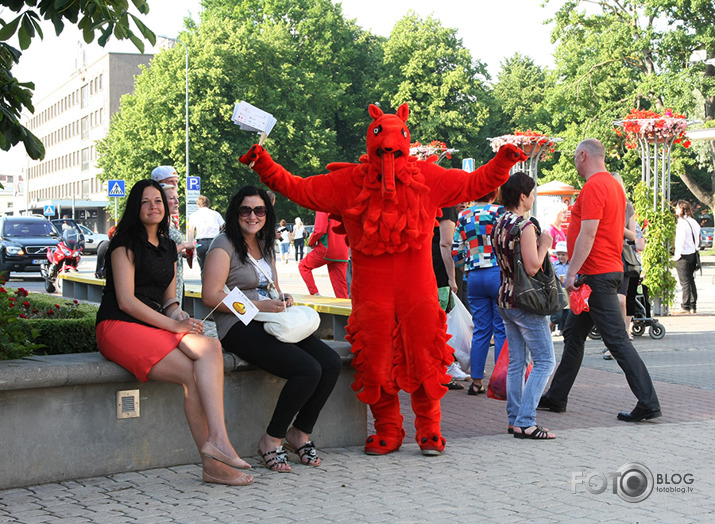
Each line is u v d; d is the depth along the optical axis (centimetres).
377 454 575
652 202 1535
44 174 10438
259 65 5281
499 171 541
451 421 698
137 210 515
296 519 429
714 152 3728
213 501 461
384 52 6172
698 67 3422
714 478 510
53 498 466
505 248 627
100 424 512
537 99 7612
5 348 514
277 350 532
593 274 691
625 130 1555
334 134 5381
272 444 535
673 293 1545
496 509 446
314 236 1109
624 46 3684
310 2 6016
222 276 548
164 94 5019
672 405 759
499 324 812
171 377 497
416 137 5900
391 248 549
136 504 455
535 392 625
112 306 516
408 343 560
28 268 2453
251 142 5116
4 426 482
